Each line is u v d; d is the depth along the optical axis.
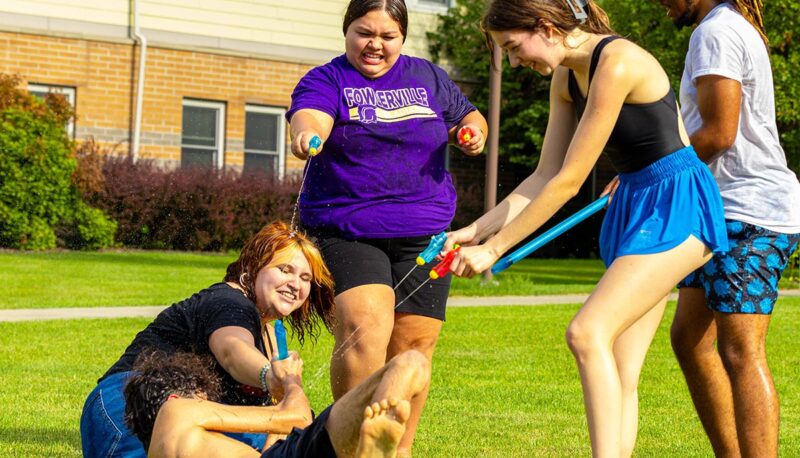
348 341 5.47
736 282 5.00
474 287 15.41
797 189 5.25
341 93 5.67
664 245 4.46
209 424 3.87
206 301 4.38
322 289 4.72
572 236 24.91
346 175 5.64
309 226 5.74
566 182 4.49
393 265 5.76
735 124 5.02
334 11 23.19
